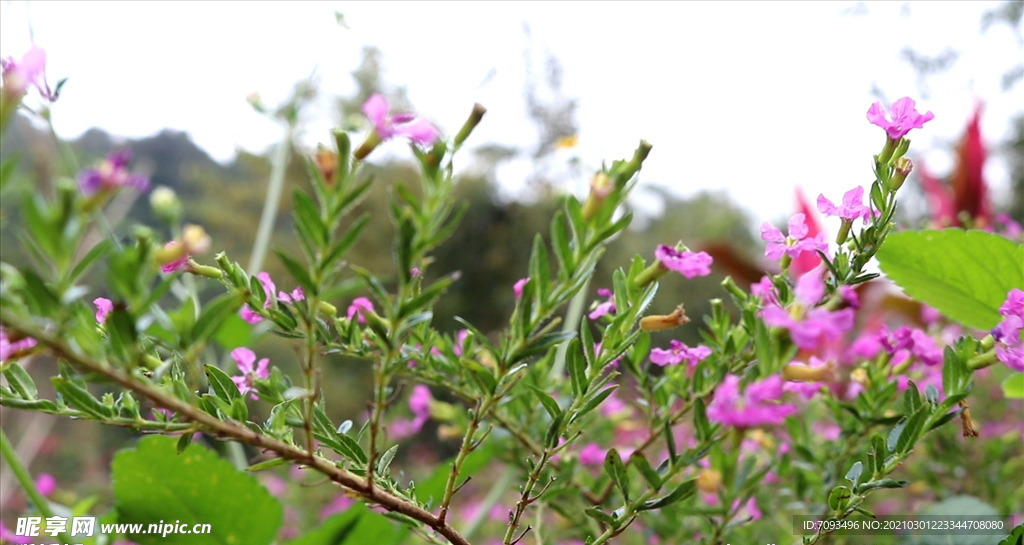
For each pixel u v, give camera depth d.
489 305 2.46
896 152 0.25
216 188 2.95
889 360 0.31
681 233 3.17
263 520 0.31
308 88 0.56
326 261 0.21
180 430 0.23
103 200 0.20
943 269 0.31
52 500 0.61
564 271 0.22
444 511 0.24
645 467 0.25
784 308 0.25
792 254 0.26
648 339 0.29
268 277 0.26
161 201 0.44
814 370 0.24
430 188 0.22
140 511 0.30
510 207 2.50
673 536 0.34
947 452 0.40
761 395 0.22
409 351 0.28
